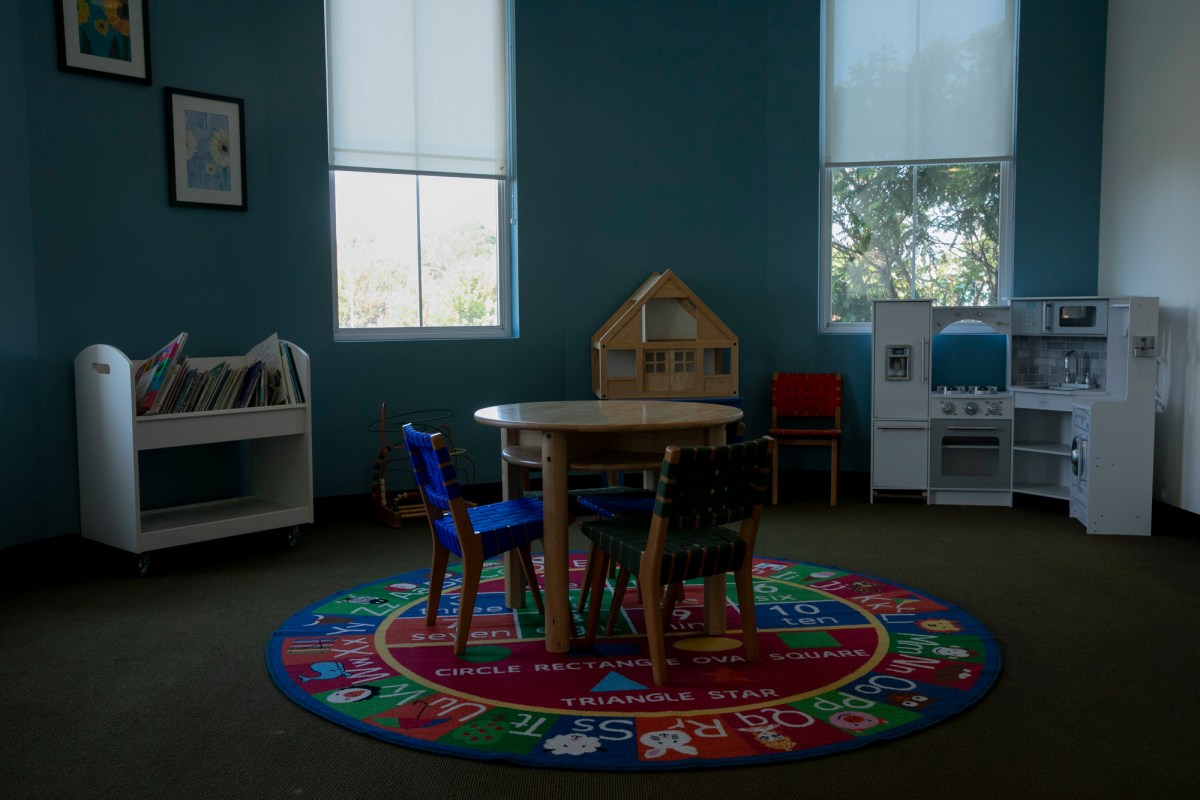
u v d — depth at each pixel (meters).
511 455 3.43
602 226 6.05
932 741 2.50
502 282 6.01
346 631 3.44
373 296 5.72
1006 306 5.73
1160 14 5.13
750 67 6.08
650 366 5.71
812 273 6.12
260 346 4.89
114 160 4.62
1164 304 5.14
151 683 2.96
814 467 6.23
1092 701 2.77
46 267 4.40
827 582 4.08
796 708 2.70
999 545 4.75
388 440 5.69
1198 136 4.78
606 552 3.25
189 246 4.92
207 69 4.95
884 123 6.06
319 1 5.34
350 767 2.37
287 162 5.29
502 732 2.55
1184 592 3.90
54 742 2.53
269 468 4.97
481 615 3.65
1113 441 4.93
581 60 5.96
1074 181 5.87
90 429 4.36
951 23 5.95
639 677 2.96
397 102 5.64
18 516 4.32
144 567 4.22
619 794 2.22
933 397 5.69
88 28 4.49
